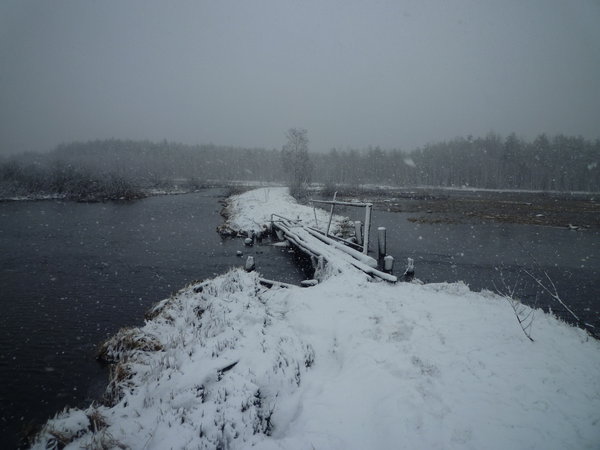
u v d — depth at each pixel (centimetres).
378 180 9781
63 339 941
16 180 4741
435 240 2380
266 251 2005
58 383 758
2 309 1142
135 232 2500
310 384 539
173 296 1006
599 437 387
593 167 7875
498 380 495
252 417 429
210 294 905
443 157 9700
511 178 8531
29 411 679
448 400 452
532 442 381
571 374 508
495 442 381
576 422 411
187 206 4047
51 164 5888
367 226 1322
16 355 862
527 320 706
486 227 2920
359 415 443
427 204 4762
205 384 486
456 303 810
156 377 546
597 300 1293
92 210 3628
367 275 1077
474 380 496
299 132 5259
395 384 492
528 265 1772
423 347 595
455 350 581
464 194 6656
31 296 1262
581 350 584
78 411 495
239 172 10725
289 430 439
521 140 9894
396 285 1009
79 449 405
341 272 1128
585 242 2339
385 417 428
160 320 861
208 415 414
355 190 6194
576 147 8612
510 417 420
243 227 2527
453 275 1603
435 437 390
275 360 540
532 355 562
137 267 1661
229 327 670
